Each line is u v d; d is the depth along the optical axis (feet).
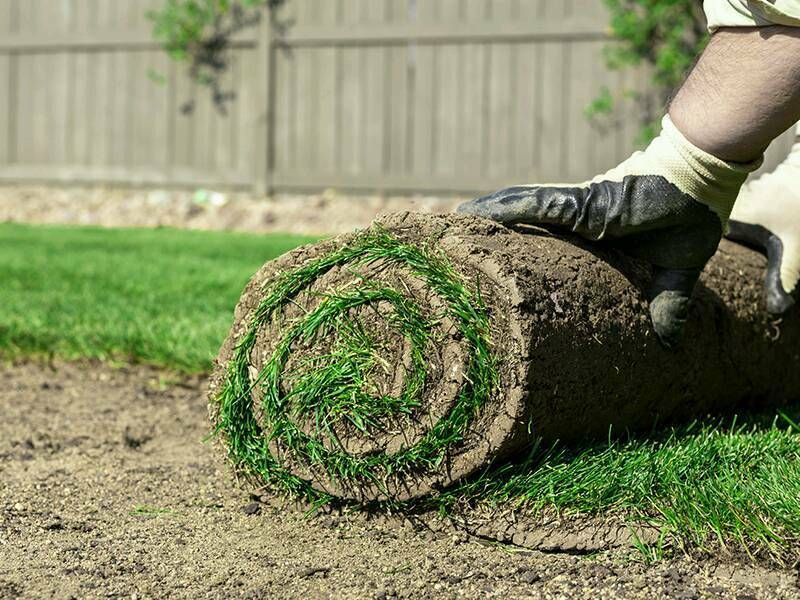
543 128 17.11
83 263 11.25
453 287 4.89
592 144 16.94
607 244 5.28
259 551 4.82
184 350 6.98
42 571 4.67
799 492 4.83
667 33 16.28
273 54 18.35
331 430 4.97
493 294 4.88
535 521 4.83
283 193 18.49
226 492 5.32
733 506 4.78
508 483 4.89
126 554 4.79
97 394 6.70
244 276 10.05
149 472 5.54
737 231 5.92
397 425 4.91
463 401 4.86
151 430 6.13
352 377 4.93
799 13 4.73
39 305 8.23
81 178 19.62
